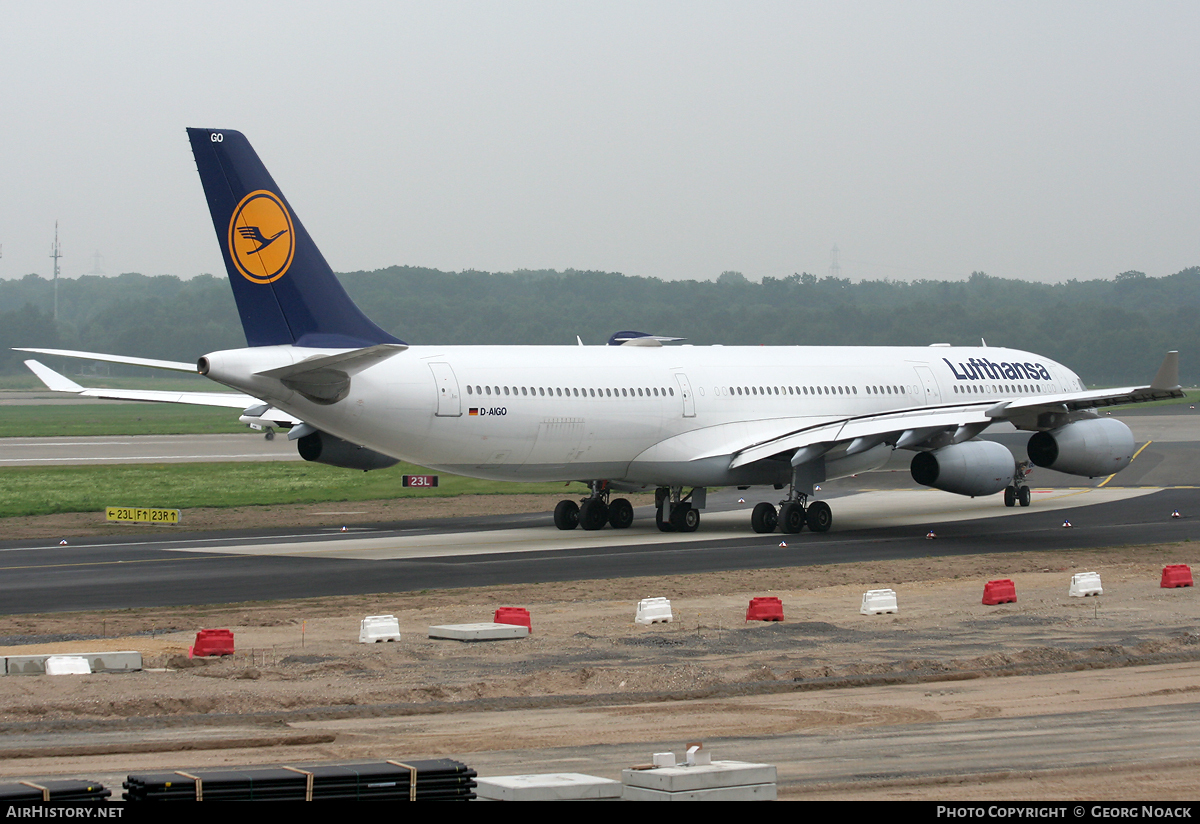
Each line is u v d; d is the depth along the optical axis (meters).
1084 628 56.06
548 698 41.62
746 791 28.31
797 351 112.62
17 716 38.66
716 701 41.69
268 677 45.19
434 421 85.25
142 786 26.22
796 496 99.56
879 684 44.44
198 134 79.19
